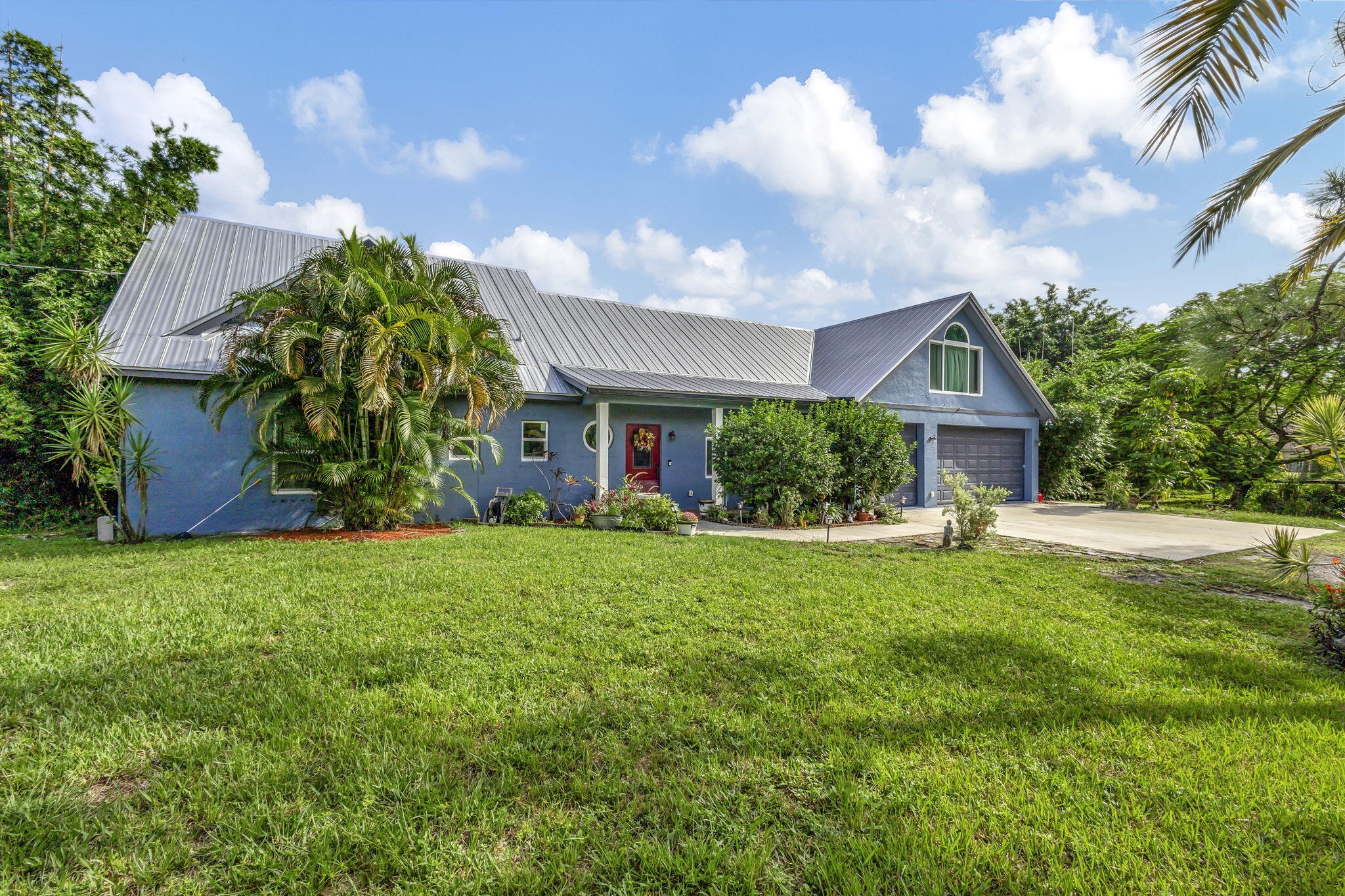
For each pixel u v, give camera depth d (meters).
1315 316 9.52
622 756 3.03
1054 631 5.26
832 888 2.19
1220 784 2.87
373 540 9.38
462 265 16.47
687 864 2.28
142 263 11.66
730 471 12.92
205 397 9.20
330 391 8.94
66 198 13.52
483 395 9.68
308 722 3.29
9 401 10.88
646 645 4.67
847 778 2.88
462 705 3.55
